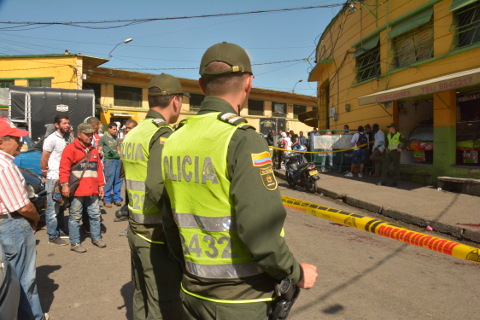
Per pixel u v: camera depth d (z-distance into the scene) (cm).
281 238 127
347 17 1409
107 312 330
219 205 134
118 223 646
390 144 969
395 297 347
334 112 1543
